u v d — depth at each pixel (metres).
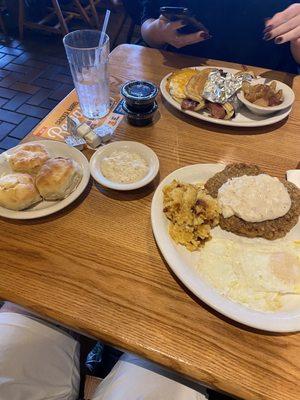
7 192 0.74
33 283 0.65
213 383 0.54
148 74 1.24
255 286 0.64
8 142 2.23
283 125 1.04
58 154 0.89
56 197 0.79
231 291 0.64
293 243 0.72
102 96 1.07
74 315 0.61
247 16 1.39
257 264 0.67
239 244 0.72
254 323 0.56
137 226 0.76
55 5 2.96
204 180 0.84
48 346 0.77
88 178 0.83
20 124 2.36
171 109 1.10
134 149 0.89
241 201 0.72
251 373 0.54
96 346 1.13
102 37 1.03
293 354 0.56
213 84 1.04
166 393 0.70
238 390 0.53
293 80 1.20
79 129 0.95
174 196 0.73
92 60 1.03
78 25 3.42
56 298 0.63
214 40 1.48
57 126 1.03
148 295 0.64
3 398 0.70
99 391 0.77
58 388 0.76
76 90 1.08
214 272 0.67
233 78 1.06
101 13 3.63
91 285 0.65
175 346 0.57
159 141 0.98
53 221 0.77
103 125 1.02
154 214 0.73
